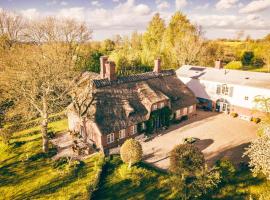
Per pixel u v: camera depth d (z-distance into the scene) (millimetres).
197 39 77938
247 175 27297
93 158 31781
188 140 35594
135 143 28609
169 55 75625
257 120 43312
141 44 89812
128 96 37906
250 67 85312
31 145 35406
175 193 24484
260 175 27031
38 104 35188
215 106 50219
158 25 87562
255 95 42969
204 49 76625
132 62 67188
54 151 33562
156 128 40094
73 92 34750
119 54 65875
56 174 28406
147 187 25828
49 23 54000
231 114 46938
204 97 51906
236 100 46312
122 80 39438
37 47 37750
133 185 26203
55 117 44875
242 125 42469
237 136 37906
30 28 52812
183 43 73500
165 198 24031
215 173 25328
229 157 31703
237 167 29203
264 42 105812
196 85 52906
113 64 37875
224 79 48156
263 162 21438
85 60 60219
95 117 33156
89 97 35281
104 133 32375
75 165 29938
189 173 24375
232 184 25750
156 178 27266
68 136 38094
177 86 46875
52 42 50062
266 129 22906
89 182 26516
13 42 52406
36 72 30406
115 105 35750
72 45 57938
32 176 28203
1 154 33250
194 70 55906
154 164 30438
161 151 33594
